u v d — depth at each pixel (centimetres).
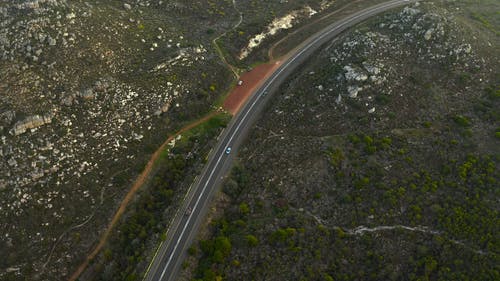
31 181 7669
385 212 6906
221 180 8219
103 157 8325
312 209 7219
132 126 8919
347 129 8531
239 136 9219
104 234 7506
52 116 8369
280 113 9362
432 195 7000
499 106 8412
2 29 9262
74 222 7512
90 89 8875
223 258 6681
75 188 7812
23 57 8950
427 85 9106
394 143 8000
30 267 6975
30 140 8006
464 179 7112
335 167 7731
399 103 8812
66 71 8969
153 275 6769
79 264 7212
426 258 6244
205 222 7500
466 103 8681
